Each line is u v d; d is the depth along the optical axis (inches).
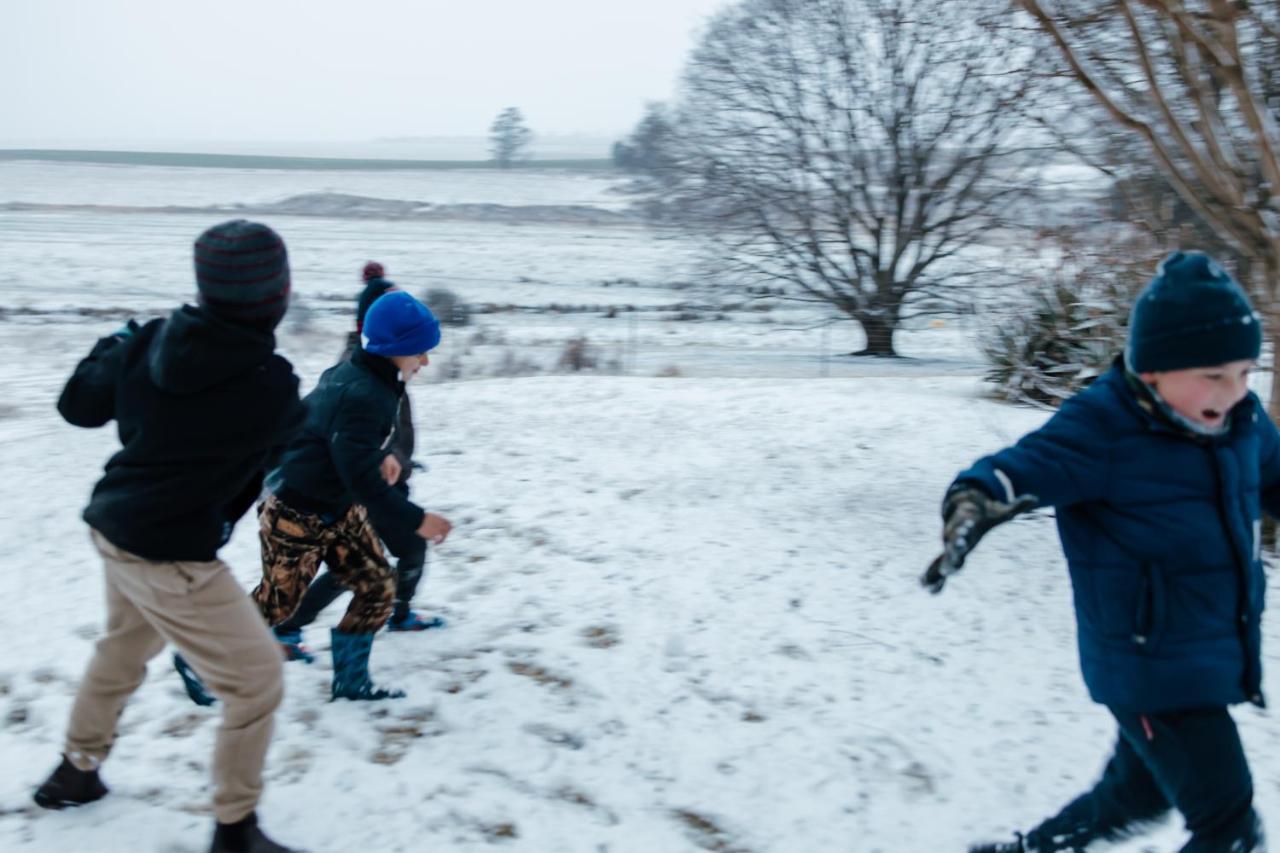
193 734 166.9
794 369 835.4
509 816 147.3
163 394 121.0
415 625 215.3
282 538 171.0
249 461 127.5
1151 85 270.4
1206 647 108.7
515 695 185.3
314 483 167.6
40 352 836.6
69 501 318.7
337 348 868.0
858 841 144.5
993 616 228.8
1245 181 279.0
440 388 562.6
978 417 473.7
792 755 166.2
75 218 2938.0
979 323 557.3
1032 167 998.4
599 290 1589.6
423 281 1636.3
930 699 187.2
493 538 279.7
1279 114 300.0
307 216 3624.5
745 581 247.6
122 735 165.6
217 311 120.7
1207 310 104.4
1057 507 117.4
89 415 128.3
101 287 1400.1
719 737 171.9
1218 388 105.7
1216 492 109.0
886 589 244.4
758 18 1028.5
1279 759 166.1
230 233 120.2
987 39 913.5
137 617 136.1
